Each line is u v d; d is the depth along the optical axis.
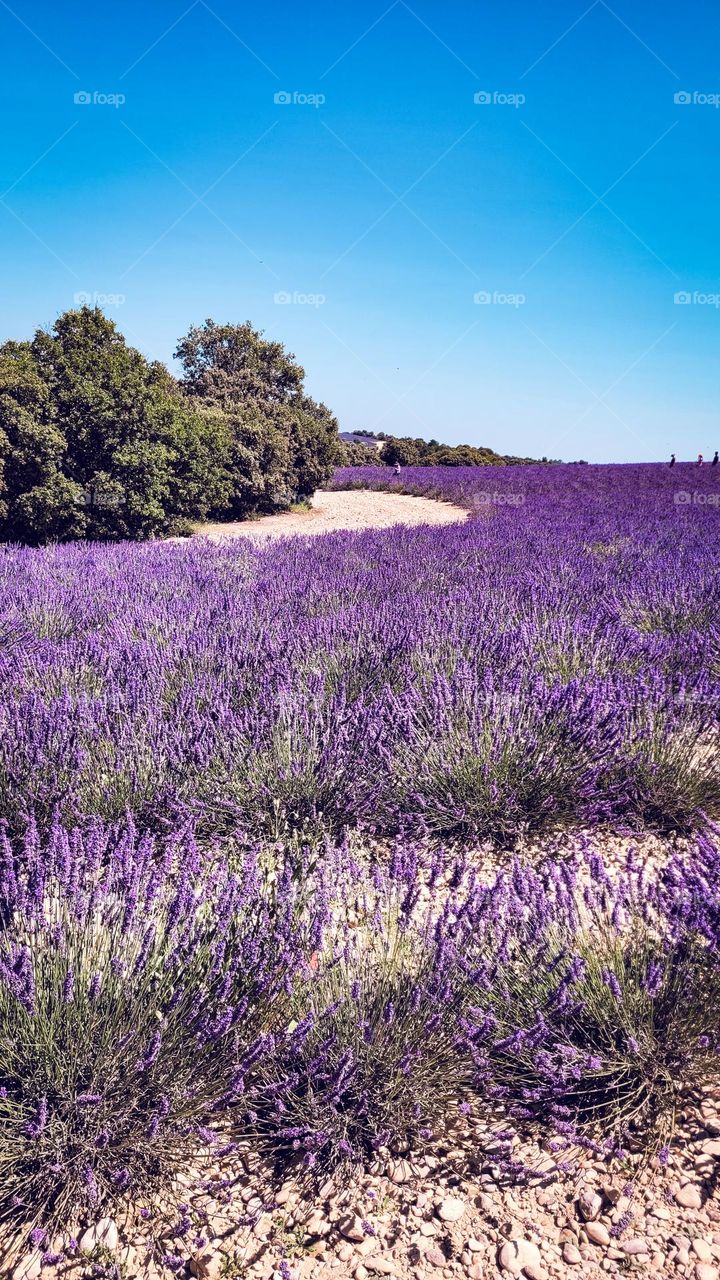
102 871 2.98
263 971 2.20
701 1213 1.77
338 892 2.77
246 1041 2.12
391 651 5.20
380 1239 1.76
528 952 2.39
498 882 2.49
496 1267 1.68
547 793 3.53
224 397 34.84
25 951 2.01
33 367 15.63
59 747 3.75
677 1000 2.16
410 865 2.63
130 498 16.16
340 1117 1.97
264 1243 1.76
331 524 21.02
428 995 2.17
